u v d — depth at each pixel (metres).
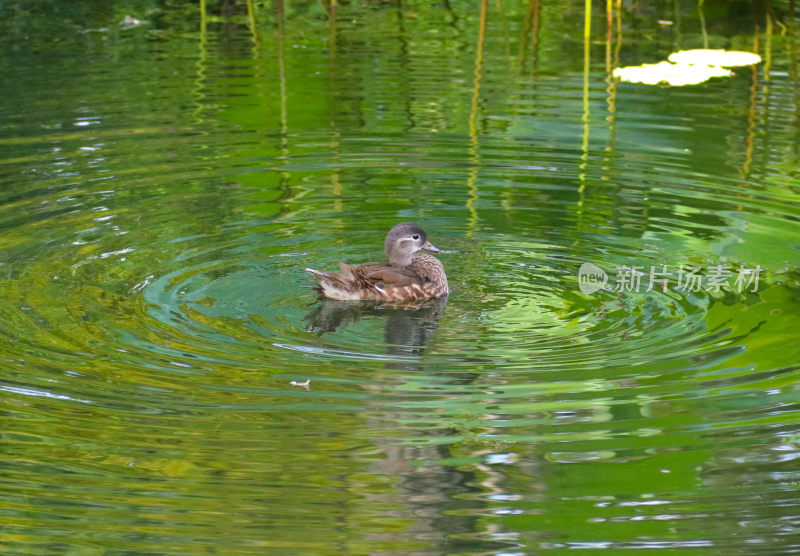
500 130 15.88
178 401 8.70
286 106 16.88
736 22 21.62
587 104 16.50
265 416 8.50
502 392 8.95
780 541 6.91
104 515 7.19
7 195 13.34
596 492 7.53
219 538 6.94
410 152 15.15
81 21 22.16
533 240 12.38
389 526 7.10
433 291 11.13
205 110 16.72
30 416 8.38
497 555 6.79
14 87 17.62
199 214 13.02
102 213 12.91
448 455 7.94
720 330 10.09
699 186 13.82
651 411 8.60
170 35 21.17
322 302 10.91
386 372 9.32
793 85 17.69
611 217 12.96
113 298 10.71
